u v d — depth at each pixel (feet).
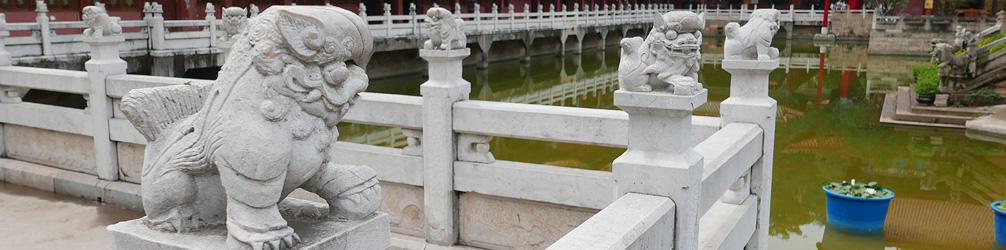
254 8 60.70
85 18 23.02
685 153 10.64
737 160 13.99
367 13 100.58
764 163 16.43
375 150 19.47
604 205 16.88
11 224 21.65
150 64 48.39
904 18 119.55
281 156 8.62
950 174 36.45
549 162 37.11
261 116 8.63
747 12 165.99
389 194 19.85
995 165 38.50
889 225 27.12
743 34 16.33
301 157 8.96
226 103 8.77
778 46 136.36
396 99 18.71
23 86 25.09
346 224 9.43
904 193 32.53
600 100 67.77
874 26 120.57
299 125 8.87
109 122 23.50
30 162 26.32
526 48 101.60
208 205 9.55
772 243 25.25
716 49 129.29
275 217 8.80
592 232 9.16
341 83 9.05
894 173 36.55
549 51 118.73
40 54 42.04
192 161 9.08
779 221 27.94
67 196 24.79
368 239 9.62
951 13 155.02
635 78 10.44
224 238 9.10
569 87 77.87
